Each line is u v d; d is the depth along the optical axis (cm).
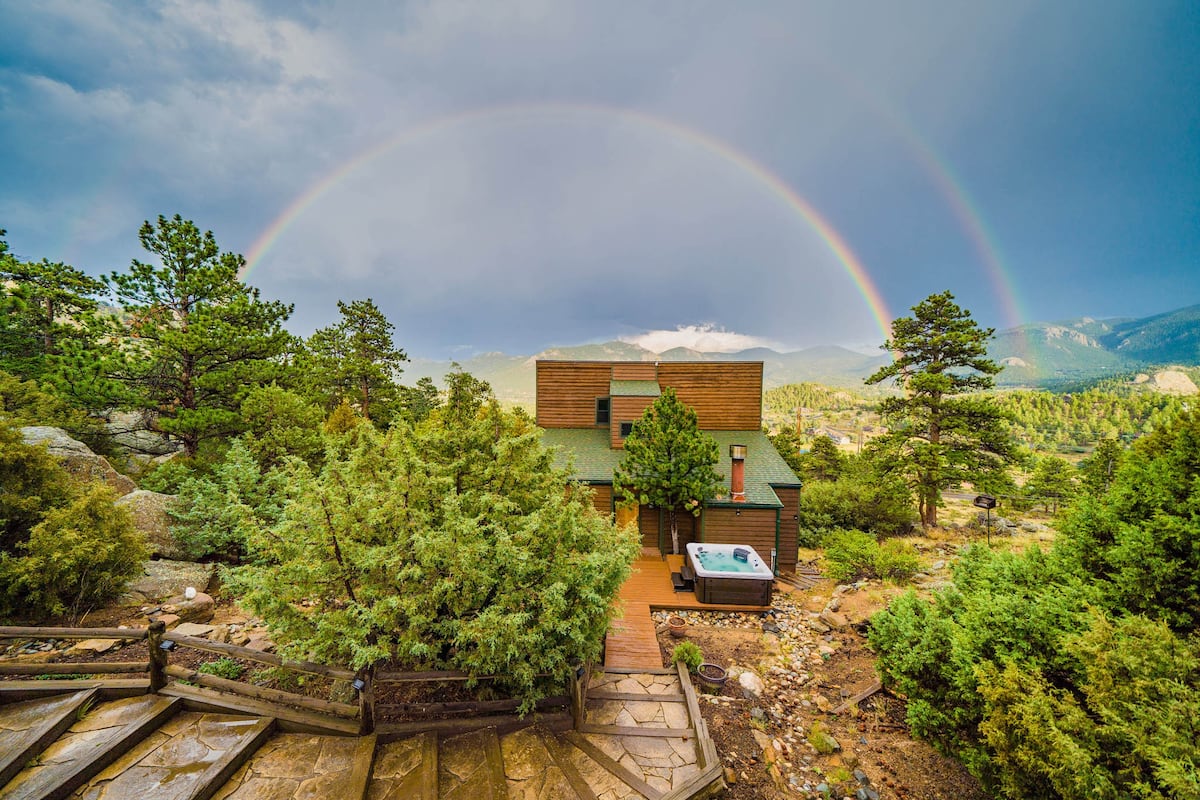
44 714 480
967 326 2123
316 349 2888
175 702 530
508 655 504
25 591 656
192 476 1109
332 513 558
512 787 503
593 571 594
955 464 2145
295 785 456
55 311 1658
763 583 1106
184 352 1455
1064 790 409
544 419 1991
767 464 1625
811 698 759
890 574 1239
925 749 644
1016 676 475
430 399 3222
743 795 550
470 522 543
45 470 736
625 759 568
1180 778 328
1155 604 504
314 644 507
